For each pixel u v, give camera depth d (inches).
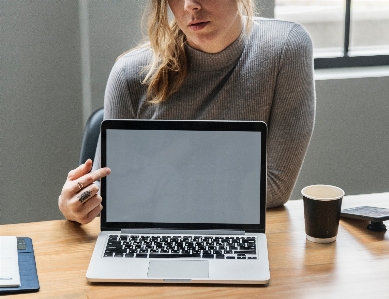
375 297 40.3
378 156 105.7
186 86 60.9
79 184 49.7
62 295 41.1
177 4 55.3
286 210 55.6
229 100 60.5
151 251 45.8
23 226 52.0
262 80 59.6
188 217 49.0
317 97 100.7
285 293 41.1
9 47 91.6
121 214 49.3
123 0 89.8
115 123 49.2
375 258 45.7
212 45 57.5
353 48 120.5
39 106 95.0
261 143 48.4
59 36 93.0
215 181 48.9
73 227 51.6
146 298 40.6
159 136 49.1
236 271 43.1
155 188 49.1
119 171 49.4
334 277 43.0
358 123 103.3
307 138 59.2
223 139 48.8
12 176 96.6
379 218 49.4
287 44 60.1
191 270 43.3
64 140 97.3
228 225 48.7
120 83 62.1
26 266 44.5
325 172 104.7
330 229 47.8
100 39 90.4
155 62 59.6
